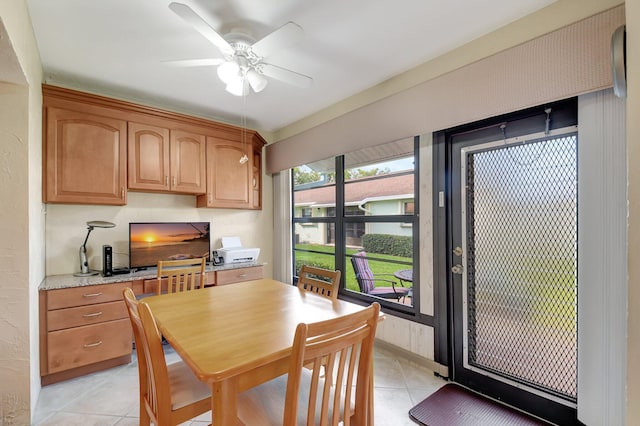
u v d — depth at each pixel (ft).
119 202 8.73
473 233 7.23
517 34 6.09
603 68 4.84
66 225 8.74
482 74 6.27
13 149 5.79
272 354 3.72
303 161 11.20
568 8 5.45
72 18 5.86
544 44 5.47
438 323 7.75
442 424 5.88
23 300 5.88
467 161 7.34
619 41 2.18
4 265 5.75
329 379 3.61
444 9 5.77
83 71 8.02
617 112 4.86
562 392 5.85
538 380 6.17
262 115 11.48
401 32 6.47
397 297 9.12
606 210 4.98
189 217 11.12
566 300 5.81
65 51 7.05
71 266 8.80
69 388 7.09
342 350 3.72
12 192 5.80
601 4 5.11
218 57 7.29
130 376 7.65
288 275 12.57
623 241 4.81
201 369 3.34
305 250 12.73
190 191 10.14
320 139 10.46
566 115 5.77
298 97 9.80
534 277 6.24
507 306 6.64
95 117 8.42
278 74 6.88
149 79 8.50
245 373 3.67
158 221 10.41
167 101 10.09
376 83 8.83
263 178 13.15
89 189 8.28
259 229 13.01
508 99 5.90
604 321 5.00
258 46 5.84
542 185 6.13
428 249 8.04
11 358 5.81
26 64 5.51
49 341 7.11
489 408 6.39
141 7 5.59
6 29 4.19
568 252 5.80
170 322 4.78
